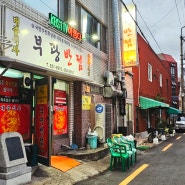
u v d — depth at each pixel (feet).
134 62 53.26
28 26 27.50
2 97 27.22
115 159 33.35
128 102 63.21
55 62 32.27
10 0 26.78
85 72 39.73
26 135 29.84
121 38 54.08
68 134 38.68
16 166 22.49
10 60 22.75
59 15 37.35
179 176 29.04
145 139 64.69
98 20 49.44
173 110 106.83
